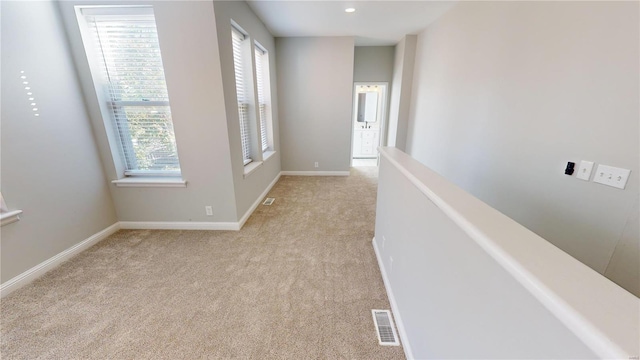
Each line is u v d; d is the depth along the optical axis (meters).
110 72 2.34
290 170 5.01
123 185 2.57
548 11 1.63
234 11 2.53
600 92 1.34
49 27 2.02
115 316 1.58
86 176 2.35
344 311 1.64
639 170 1.20
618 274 1.33
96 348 1.38
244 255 2.26
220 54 2.22
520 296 0.51
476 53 2.46
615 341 0.33
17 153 1.82
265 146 4.21
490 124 2.26
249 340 1.43
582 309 0.39
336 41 4.28
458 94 2.82
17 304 1.67
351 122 4.72
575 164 1.49
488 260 0.62
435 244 0.97
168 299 1.73
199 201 2.64
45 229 2.00
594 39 1.35
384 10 3.07
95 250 2.32
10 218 1.76
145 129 2.52
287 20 3.44
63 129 2.14
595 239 1.41
